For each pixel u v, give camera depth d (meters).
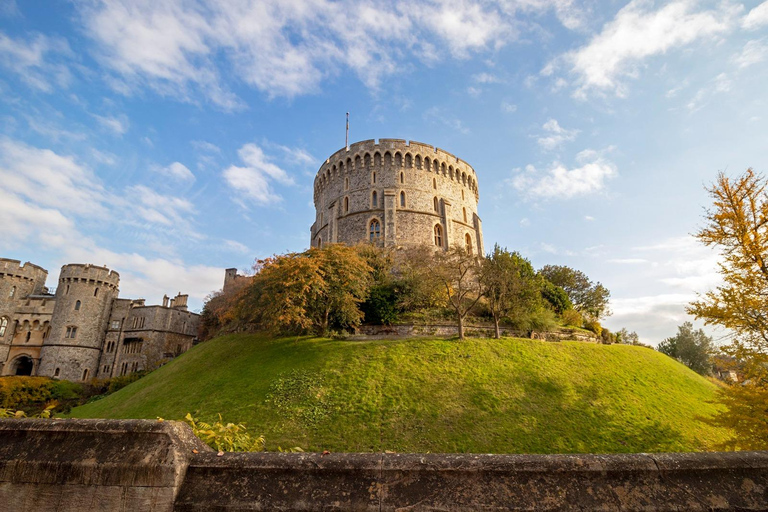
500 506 3.15
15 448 3.45
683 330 61.72
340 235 49.72
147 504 3.16
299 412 20.44
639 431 20.00
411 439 18.25
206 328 59.34
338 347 28.55
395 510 3.13
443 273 33.44
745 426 14.27
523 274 42.84
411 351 27.41
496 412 20.52
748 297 14.95
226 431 5.46
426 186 50.59
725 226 16.03
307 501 3.19
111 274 61.91
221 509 3.16
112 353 59.28
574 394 23.05
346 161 51.97
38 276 62.06
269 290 30.61
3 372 54.84
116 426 3.52
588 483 3.33
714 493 3.29
